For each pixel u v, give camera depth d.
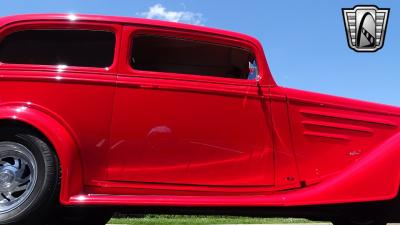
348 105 3.92
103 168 3.55
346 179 3.73
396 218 3.87
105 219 4.32
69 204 3.41
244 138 3.71
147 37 3.79
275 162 3.75
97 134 3.55
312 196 3.70
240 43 3.88
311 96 3.86
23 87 3.54
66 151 3.43
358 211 3.92
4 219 3.34
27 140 3.44
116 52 3.69
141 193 3.58
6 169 3.45
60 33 3.75
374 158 3.78
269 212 3.73
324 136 3.86
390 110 4.00
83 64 3.68
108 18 3.76
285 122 3.79
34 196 3.37
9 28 3.72
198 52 3.88
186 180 3.62
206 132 3.66
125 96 3.60
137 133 3.59
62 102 3.54
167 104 3.63
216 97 3.69
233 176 3.68
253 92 3.76
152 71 3.73
